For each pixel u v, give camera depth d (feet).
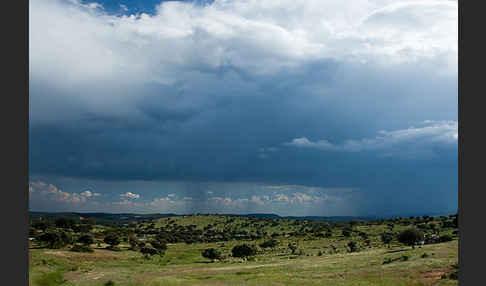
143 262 336.49
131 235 589.32
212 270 248.93
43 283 174.19
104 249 407.03
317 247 507.71
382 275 170.09
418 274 162.91
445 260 184.96
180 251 521.24
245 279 182.70
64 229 546.26
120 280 174.91
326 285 155.63
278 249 519.19
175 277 195.83
